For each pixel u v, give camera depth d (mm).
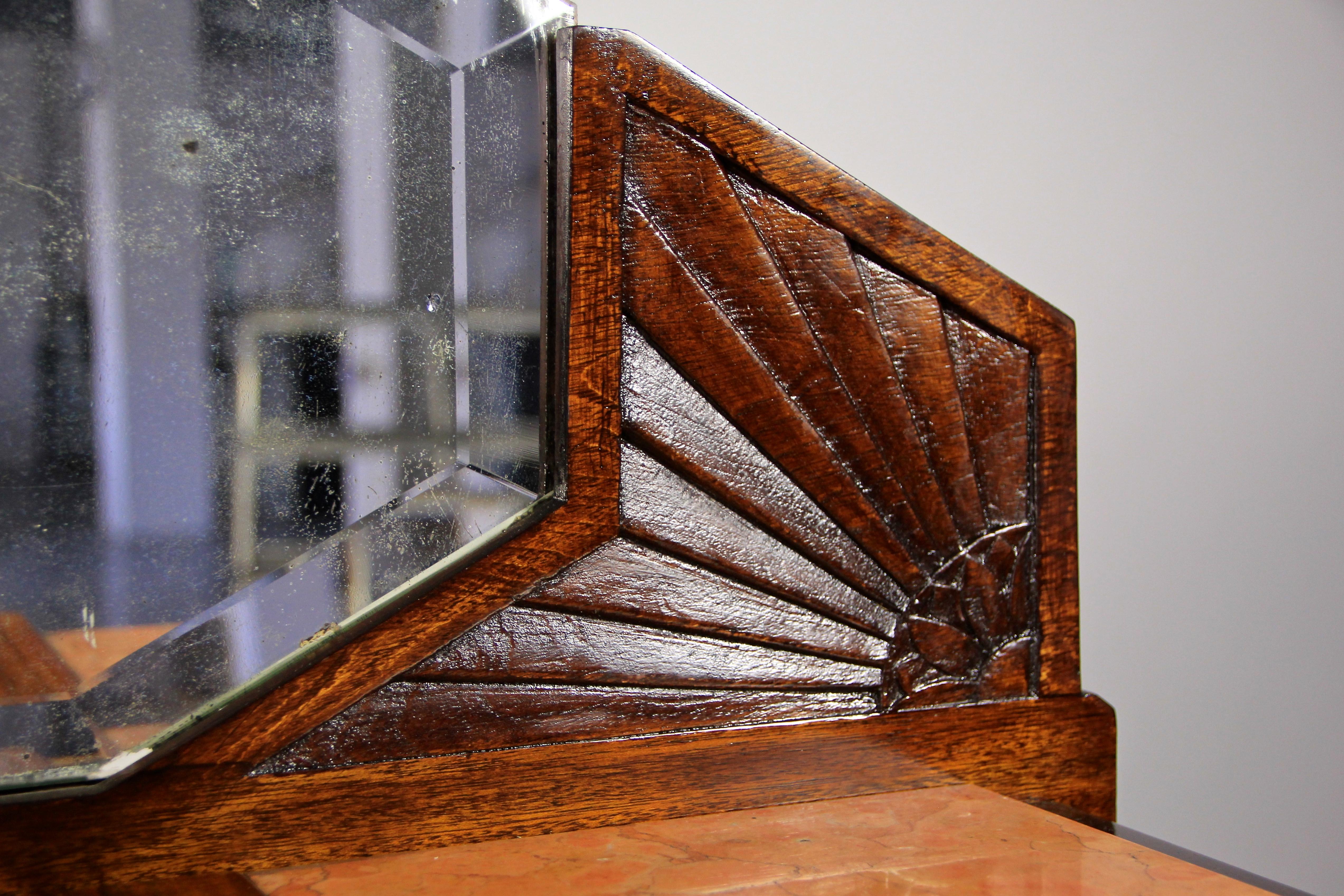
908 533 448
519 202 397
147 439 358
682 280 414
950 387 454
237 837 373
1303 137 815
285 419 370
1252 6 788
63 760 352
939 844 403
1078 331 729
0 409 346
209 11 361
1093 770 476
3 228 345
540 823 401
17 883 355
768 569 427
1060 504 473
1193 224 770
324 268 373
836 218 433
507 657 396
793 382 429
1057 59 713
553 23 400
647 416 412
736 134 418
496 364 394
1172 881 383
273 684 371
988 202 691
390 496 381
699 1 621
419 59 383
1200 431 779
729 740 422
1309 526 824
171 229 359
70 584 352
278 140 368
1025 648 468
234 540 366
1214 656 791
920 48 672
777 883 376
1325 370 831
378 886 369
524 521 396
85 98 351
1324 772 834
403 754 387
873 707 442
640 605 411
